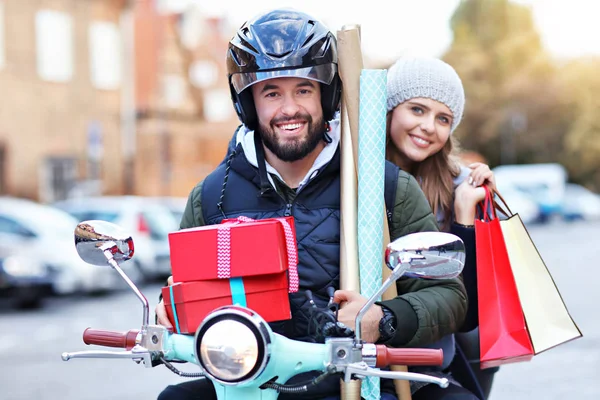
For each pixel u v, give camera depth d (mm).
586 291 19391
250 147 3936
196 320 3281
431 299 3693
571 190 65688
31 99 37188
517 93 83812
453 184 4945
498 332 4188
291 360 3148
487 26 86812
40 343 14125
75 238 3461
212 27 52375
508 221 4379
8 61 36312
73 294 20938
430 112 4871
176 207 25984
